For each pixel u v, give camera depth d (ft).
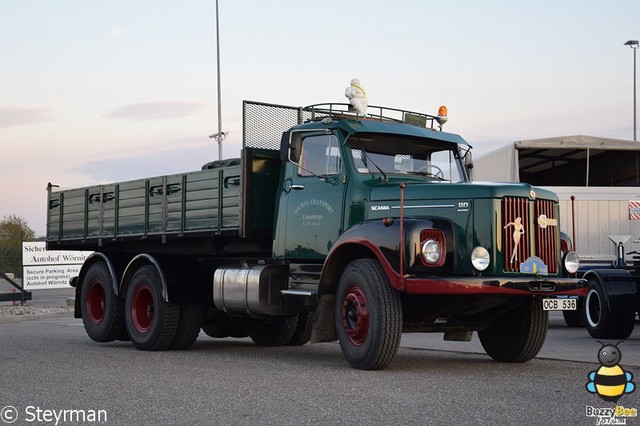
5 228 165.89
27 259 85.20
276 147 36.63
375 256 30.81
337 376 27.94
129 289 40.65
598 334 44.16
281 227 34.81
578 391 24.36
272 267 34.73
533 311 31.58
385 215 30.89
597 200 53.31
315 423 19.72
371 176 32.35
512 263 28.99
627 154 57.98
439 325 31.37
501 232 28.99
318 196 33.40
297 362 33.19
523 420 19.93
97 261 44.21
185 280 38.81
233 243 38.09
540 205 29.76
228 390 24.86
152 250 43.34
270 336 41.75
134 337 39.83
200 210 37.96
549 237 29.89
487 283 27.84
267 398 23.30
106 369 30.58
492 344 33.12
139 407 22.07
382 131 33.27
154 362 33.22
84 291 44.19
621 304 43.14
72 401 23.09
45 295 116.98
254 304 34.65
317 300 31.60
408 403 22.34
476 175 63.46
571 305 29.50
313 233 33.40
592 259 52.95
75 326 57.47
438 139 34.55
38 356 35.63
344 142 32.71
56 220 48.85
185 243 40.78
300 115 37.55
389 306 28.73
